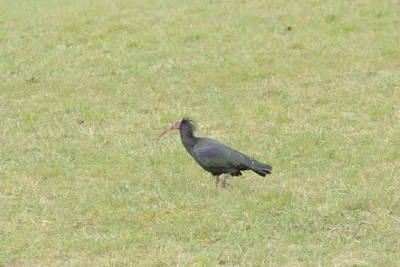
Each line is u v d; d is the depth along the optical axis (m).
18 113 19.56
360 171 15.27
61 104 20.16
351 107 19.86
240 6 30.45
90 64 24.14
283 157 16.36
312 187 14.37
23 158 16.20
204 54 24.91
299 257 11.43
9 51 25.59
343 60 23.84
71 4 32.44
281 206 13.46
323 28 27.22
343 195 13.88
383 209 13.19
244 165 14.05
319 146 17.03
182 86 21.95
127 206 13.54
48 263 11.31
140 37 26.66
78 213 13.24
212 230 12.48
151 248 11.84
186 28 27.56
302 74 22.64
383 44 25.27
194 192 14.12
